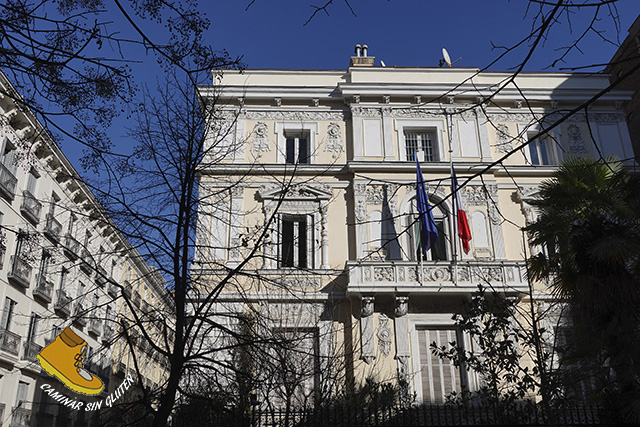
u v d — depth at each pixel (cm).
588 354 1256
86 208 1258
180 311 1138
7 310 2580
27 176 2784
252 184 2603
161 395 1093
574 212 1418
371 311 2336
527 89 2752
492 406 1319
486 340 1412
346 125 2777
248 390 1340
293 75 2864
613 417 1233
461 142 2709
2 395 2497
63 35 732
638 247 1257
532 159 2731
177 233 1183
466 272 2361
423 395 2256
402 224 2550
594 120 2792
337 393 1722
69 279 3156
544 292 2359
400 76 2852
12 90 748
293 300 2289
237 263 2406
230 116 2722
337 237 2555
